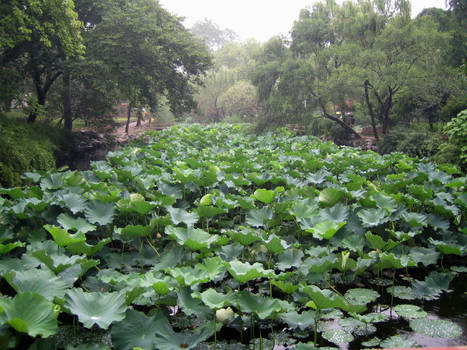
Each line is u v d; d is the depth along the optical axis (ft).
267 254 16.28
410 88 52.37
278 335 12.03
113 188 21.21
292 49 67.87
